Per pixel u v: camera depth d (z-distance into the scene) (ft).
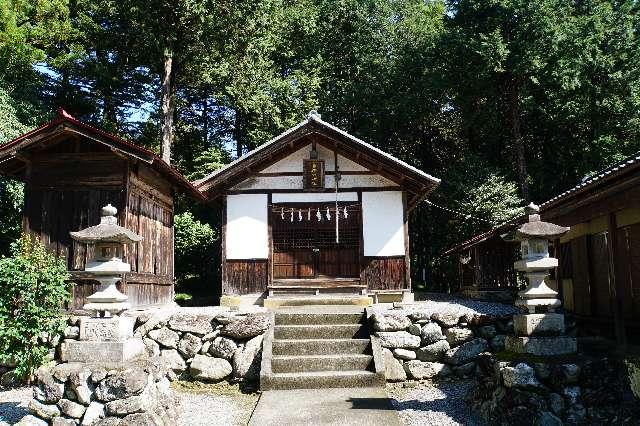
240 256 42.22
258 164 43.04
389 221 42.45
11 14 52.47
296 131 41.27
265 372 25.85
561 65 62.64
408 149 86.28
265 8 62.54
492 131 81.41
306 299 40.22
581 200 25.31
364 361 27.17
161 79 68.59
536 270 21.79
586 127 72.43
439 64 74.95
